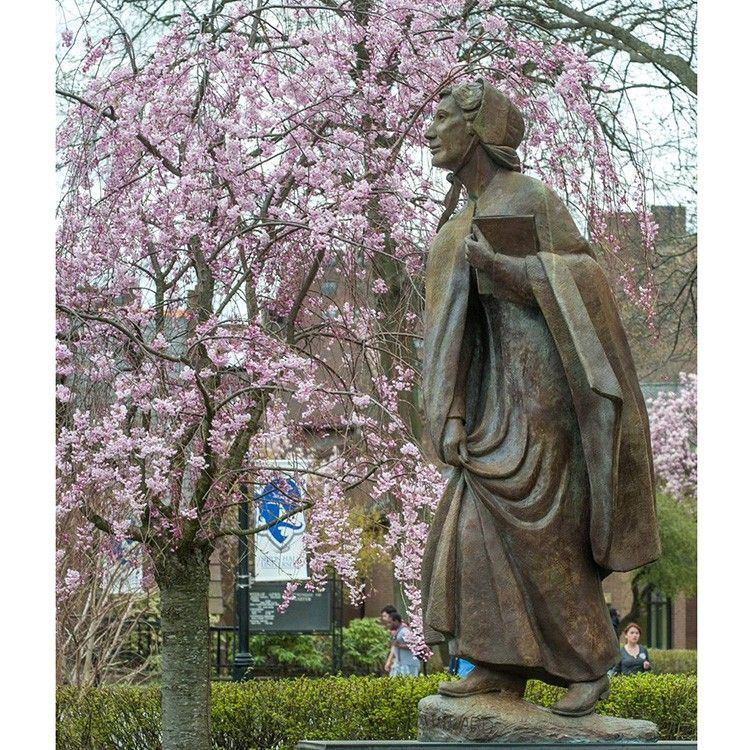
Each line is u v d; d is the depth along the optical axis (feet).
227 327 35.35
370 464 36.45
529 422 20.53
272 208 35.76
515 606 20.21
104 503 34.71
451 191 36.11
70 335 32.99
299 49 36.58
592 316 20.42
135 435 32.30
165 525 33.55
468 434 21.07
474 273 21.07
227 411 35.27
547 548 20.27
